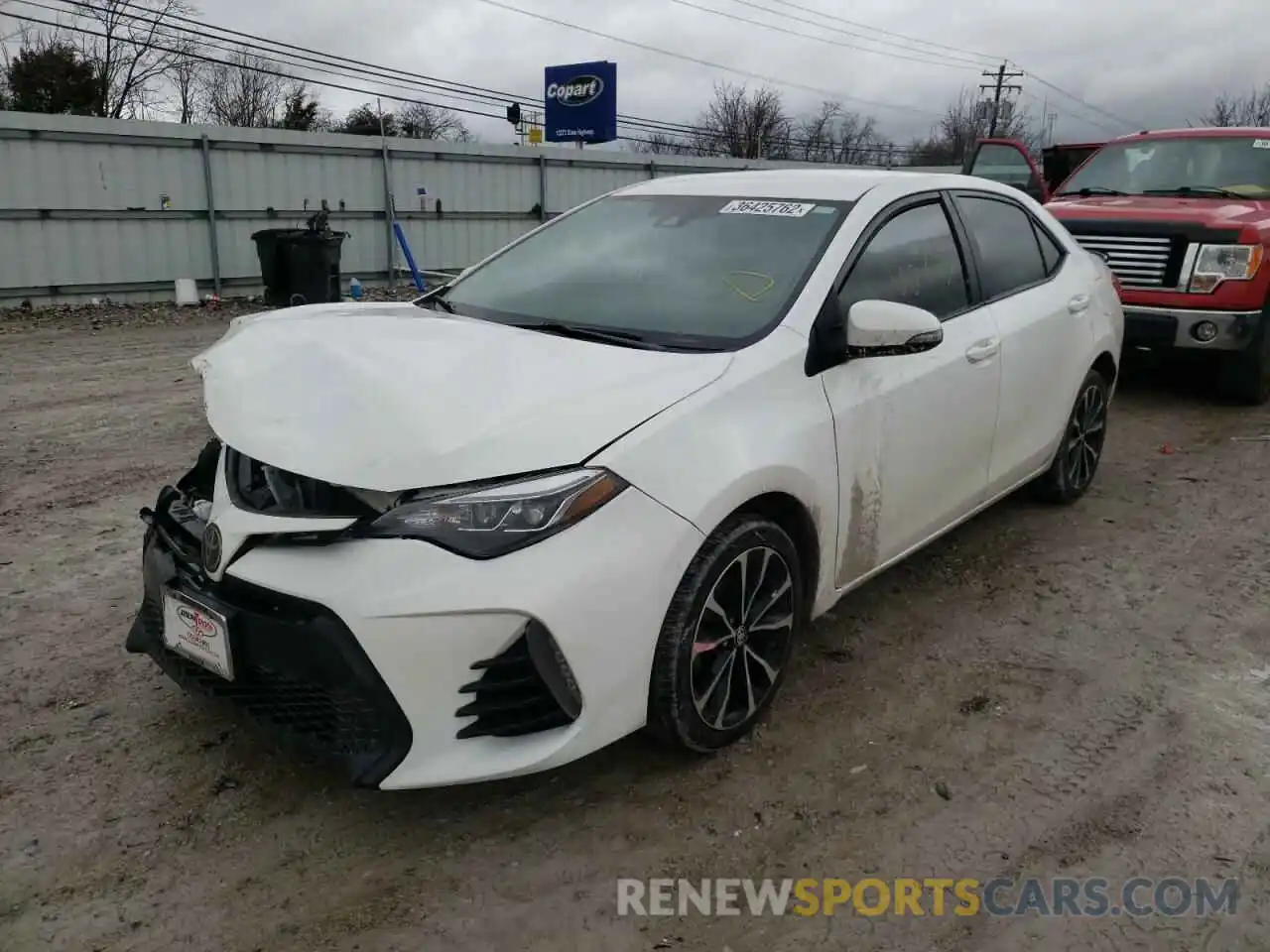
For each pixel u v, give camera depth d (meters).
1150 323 7.46
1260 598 4.39
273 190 15.48
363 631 2.44
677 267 3.69
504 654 2.52
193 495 3.19
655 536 2.68
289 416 2.73
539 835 2.77
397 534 2.46
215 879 2.58
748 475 2.89
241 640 2.62
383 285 17.03
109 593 4.19
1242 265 7.16
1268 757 3.21
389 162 16.64
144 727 3.22
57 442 6.47
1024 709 3.46
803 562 3.33
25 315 12.90
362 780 2.53
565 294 3.73
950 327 3.95
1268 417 7.47
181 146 14.44
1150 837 2.82
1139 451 6.60
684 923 2.47
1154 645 3.94
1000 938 2.45
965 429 4.00
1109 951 2.42
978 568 4.63
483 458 2.54
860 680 3.62
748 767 3.08
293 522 2.56
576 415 2.70
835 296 3.41
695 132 42.44
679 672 2.83
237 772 3.01
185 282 14.40
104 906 2.48
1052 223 5.11
